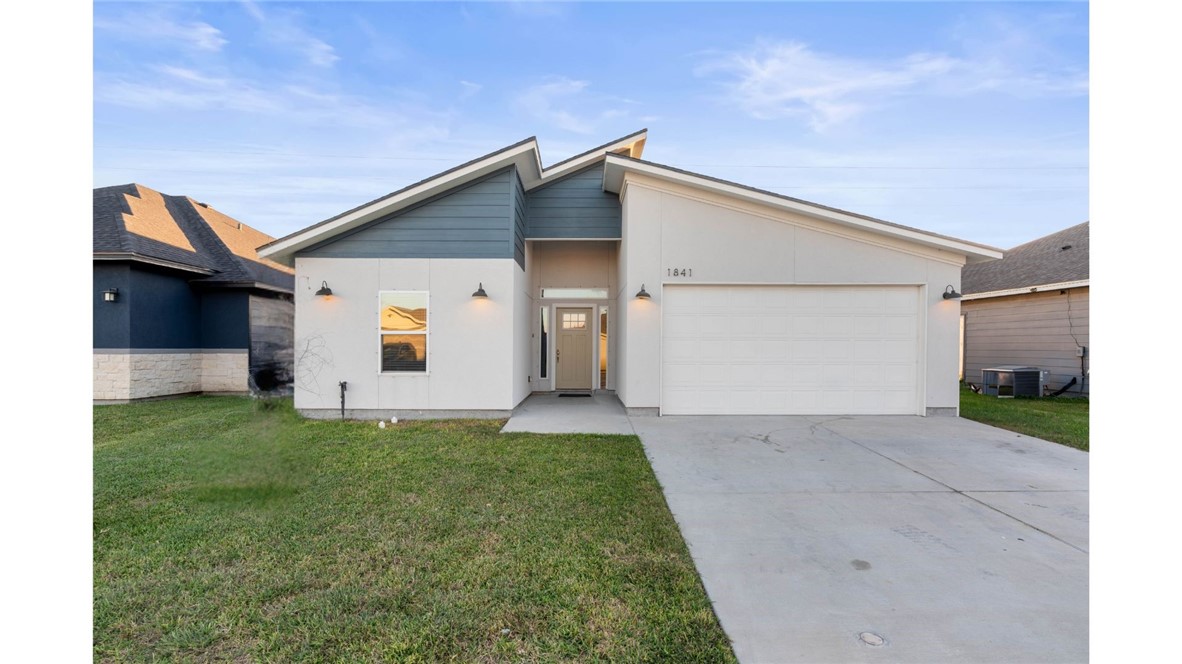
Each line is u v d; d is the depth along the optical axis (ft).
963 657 7.03
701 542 11.00
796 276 27.66
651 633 7.52
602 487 14.65
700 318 28.02
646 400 27.48
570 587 8.86
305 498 13.57
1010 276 45.52
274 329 41.19
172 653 7.10
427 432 22.66
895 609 8.27
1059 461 18.03
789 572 9.58
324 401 26.58
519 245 29.07
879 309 27.94
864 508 13.20
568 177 31.71
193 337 38.09
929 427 24.52
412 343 26.73
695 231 27.73
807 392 27.96
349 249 26.68
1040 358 40.86
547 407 30.27
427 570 9.52
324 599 8.45
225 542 10.72
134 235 34.17
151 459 17.43
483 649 7.12
